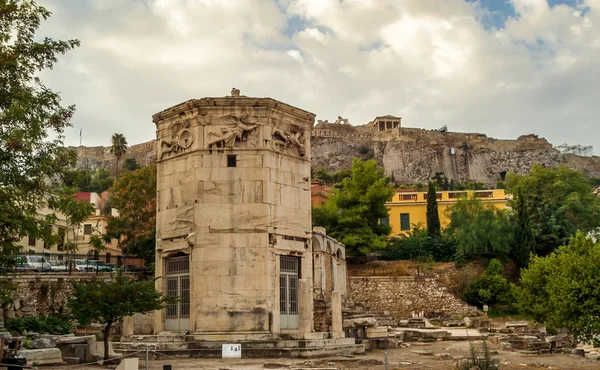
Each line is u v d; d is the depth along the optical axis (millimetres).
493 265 64188
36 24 22672
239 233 32062
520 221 68188
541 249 70250
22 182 21281
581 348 36125
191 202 32594
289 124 34438
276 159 33312
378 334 37250
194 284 31938
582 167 198875
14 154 21031
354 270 65500
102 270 51281
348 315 48875
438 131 197875
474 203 70750
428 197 75375
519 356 34875
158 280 33500
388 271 64312
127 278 28172
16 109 20500
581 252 36469
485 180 191125
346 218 66500
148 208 58656
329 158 188500
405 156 189125
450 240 70188
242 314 31406
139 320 34438
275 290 32094
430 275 62156
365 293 60688
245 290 31609
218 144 32812
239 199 32375
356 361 28500
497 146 199125
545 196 79938
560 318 34344
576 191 81750
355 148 192125
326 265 47062
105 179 141500
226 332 31141
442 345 40844
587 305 33156
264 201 32375
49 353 25609
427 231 74625
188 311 32750
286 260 33562
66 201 21625
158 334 32344
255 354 29156
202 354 29484
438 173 180000
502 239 66438
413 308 60000
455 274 64812
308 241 34375
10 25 22312
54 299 42781
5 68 21422
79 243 74875
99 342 28094
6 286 22234
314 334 32125
